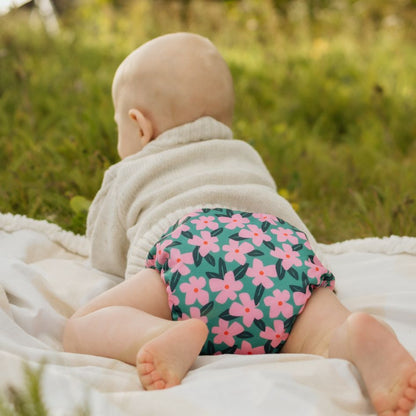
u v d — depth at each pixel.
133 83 1.96
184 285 1.45
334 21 7.90
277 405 1.07
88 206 2.54
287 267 1.49
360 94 4.82
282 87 5.21
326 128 4.61
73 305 1.72
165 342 1.25
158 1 7.71
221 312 1.43
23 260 2.00
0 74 4.35
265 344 1.44
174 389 1.13
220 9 7.80
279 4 8.66
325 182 3.31
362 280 1.93
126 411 1.08
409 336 1.60
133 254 1.71
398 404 1.13
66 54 5.15
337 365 1.21
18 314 1.57
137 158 1.91
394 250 2.11
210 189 1.75
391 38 7.08
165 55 1.94
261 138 3.68
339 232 2.67
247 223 1.60
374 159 3.71
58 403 1.09
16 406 0.98
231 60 5.66
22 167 2.96
